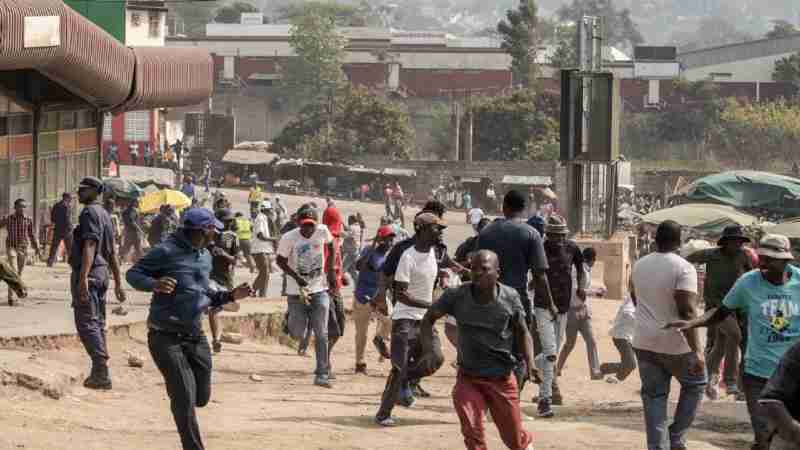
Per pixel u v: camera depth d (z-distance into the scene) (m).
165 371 16.16
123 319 31.06
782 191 92.44
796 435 10.85
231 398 24.16
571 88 57.19
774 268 16.38
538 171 164.12
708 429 21.72
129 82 61.41
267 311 37.19
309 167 167.88
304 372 29.61
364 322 29.80
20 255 44.28
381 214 130.75
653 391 17.62
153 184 99.44
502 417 15.99
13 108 55.62
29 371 21.83
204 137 174.75
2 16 44.88
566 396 28.14
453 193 157.62
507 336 15.88
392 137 176.50
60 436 18.23
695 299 17.33
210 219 16.33
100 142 65.75
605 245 56.25
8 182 55.09
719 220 69.94
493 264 15.67
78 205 63.88
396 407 23.38
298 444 18.67
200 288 16.33
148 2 115.19
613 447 19.17
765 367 16.44
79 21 52.69
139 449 17.77
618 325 28.20
